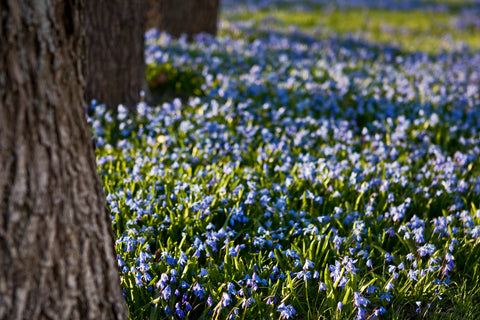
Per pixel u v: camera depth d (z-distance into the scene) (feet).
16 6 6.76
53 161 7.39
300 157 18.03
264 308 11.32
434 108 25.45
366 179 17.01
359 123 24.09
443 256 13.34
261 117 22.52
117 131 20.68
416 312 12.14
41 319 7.47
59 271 7.61
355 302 10.55
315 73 30.42
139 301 11.28
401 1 88.63
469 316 11.71
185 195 14.84
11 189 7.03
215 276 11.96
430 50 43.75
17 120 6.98
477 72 33.14
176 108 21.70
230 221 14.10
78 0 7.59
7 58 6.80
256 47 35.68
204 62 30.14
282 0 80.59
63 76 7.48
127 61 22.08
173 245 12.99
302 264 12.63
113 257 8.69
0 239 7.03
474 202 16.52
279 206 14.40
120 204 14.47
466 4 88.22
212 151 18.52
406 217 15.62
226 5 72.18
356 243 12.98
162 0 36.06
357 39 45.70
